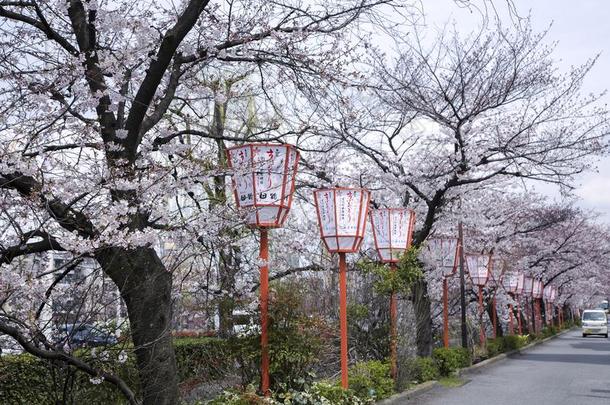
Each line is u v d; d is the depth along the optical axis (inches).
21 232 211.6
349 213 403.5
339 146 583.2
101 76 260.5
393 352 490.6
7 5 263.7
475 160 590.2
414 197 674.8
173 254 299.4
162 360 257.4
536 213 1112.8
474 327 939.3
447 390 536.7
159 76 259.6
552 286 1814.7
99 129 267.4
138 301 253.3
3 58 230.7
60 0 257.0
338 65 312.0
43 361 237.8
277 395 346.9
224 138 331.9
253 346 352.5
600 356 992.2
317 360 366.3
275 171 329.1
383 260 521.0
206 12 308.0
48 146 247.0
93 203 240.4
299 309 374.9
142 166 274.5
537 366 804.0
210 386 367.2
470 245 944.9
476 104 583.5
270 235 559.5
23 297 211.5
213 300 360.2
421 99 598.2
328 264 539.2
